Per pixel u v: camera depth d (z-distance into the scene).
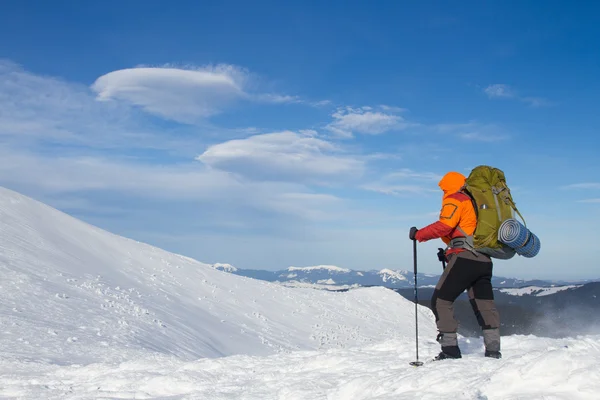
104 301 21.25
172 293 27.95
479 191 5.42
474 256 5.38
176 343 18.75
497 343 5.26
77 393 6.14
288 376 5.86
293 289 41.12
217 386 5.89
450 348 5.41
